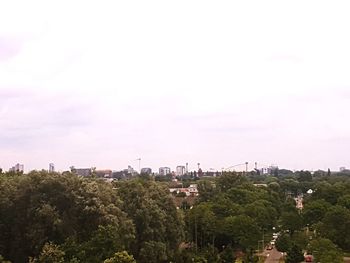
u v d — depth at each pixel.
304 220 163.62
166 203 123.56
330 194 195.75
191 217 145.50
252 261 125.44
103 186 107.00
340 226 139.62
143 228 109.38
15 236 95.38
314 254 121.88
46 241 90.25
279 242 143.75
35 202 95.69
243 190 199.12
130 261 74.00
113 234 82.88
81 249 78.12
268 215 167.75
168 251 112.38
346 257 138.25
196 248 136.62
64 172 105.00
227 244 143.62
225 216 154.62
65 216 93.94
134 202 112.81
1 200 98.19
